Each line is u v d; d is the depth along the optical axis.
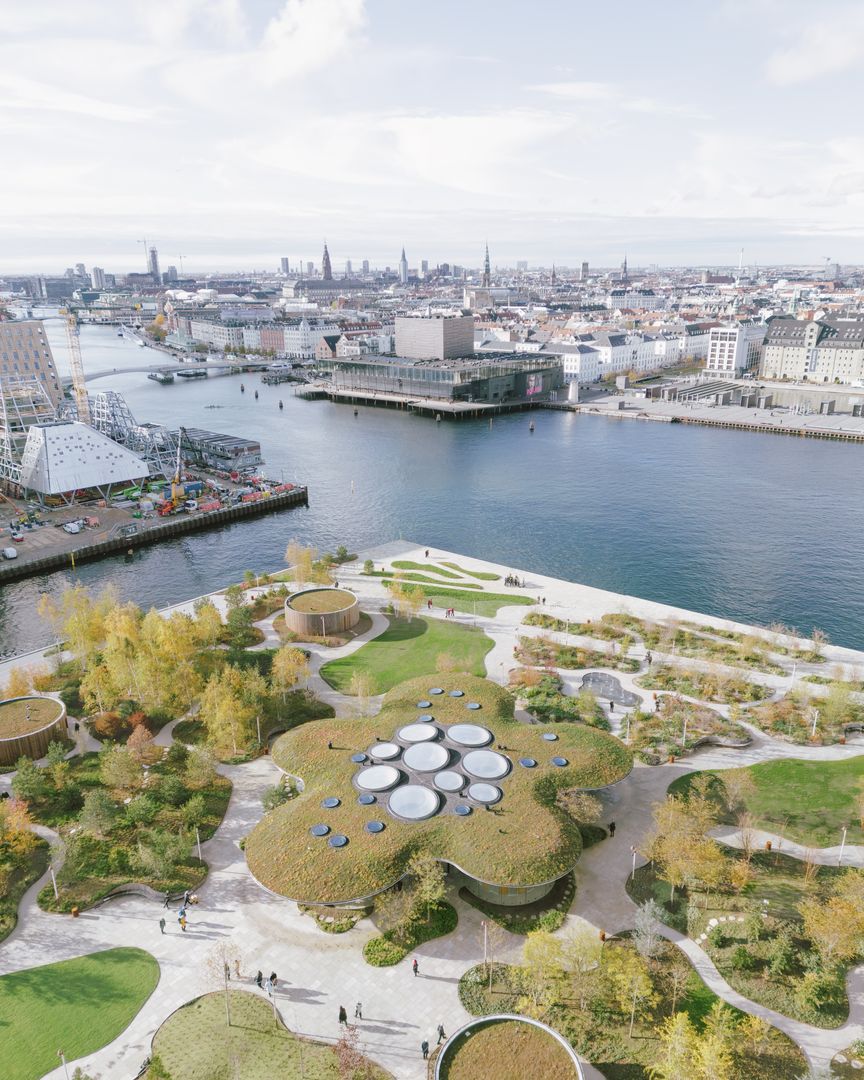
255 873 75.94
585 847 85.19
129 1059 62.06
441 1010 65.88
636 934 72.56
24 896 79.56
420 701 105.50
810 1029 63.75
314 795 86.38
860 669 124.00
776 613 154.38
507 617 145.62
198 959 71.44
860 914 69.62
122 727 108.56
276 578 166.12
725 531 199.25
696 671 121.19
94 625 124.12
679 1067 57.16
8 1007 66.62
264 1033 63.84
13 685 112.56
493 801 84.56
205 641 129.00
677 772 98.19
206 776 95.94
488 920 75.44
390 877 75.25
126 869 82.44
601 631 137.25
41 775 94.31
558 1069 57.78
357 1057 59.47
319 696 116.94
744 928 73.31
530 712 111.25
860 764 99.38
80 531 198.62
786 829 87.44
